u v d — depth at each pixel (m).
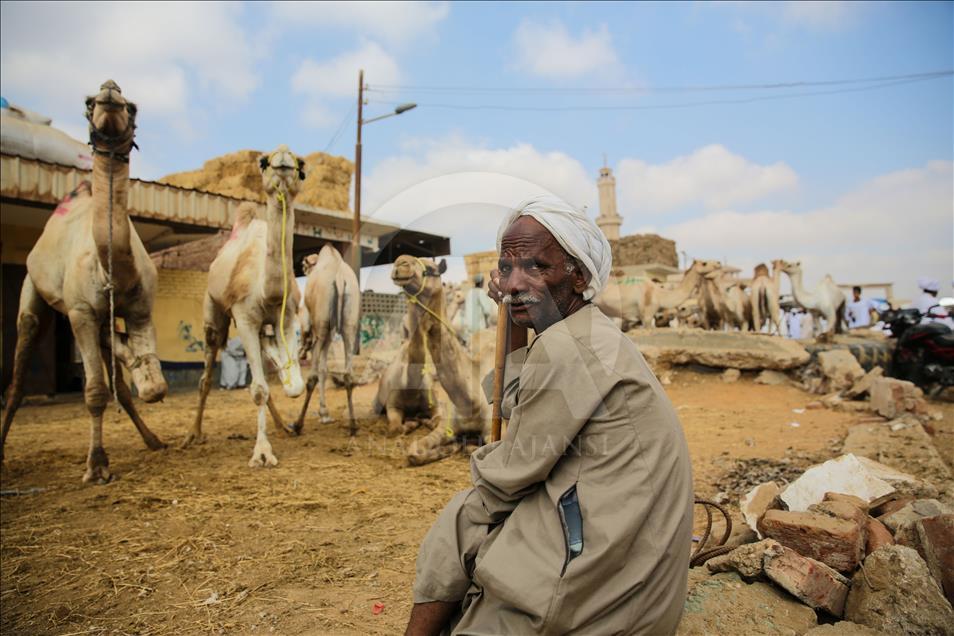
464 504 1.88
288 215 6.13
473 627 1.66
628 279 17.25
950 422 7.02
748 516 3.65
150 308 6.19
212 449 7.20
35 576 3.58
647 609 1.58
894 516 3.19
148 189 12.71
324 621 2.98
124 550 3.96
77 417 10.52
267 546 4.01
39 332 6.71
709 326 16.84
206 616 3.05
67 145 12.25
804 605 2.61
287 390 6.47
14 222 13.41
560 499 1.64
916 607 2.43
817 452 6.07
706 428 7.78
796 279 14.88
